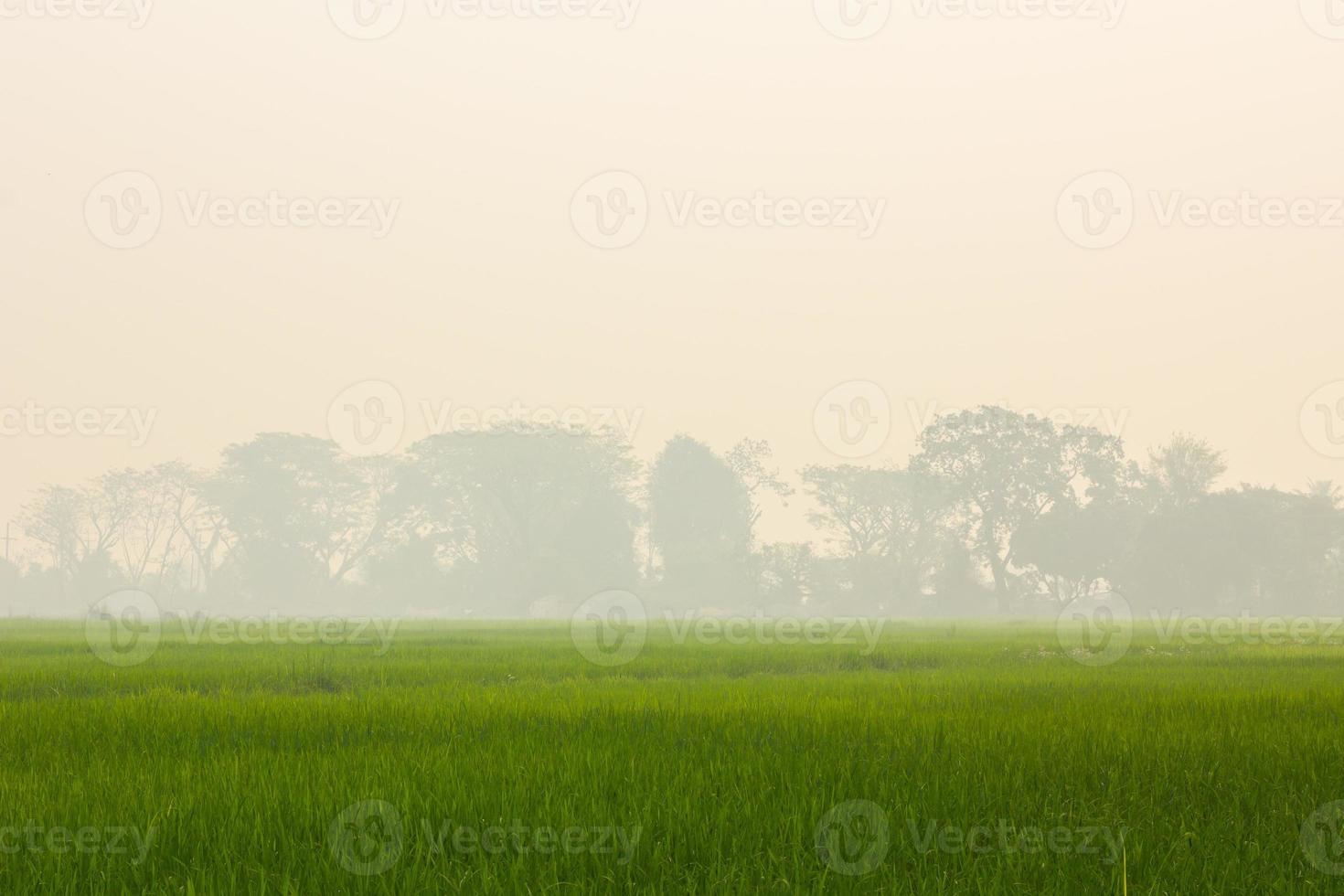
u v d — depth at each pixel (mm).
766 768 8781
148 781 8117
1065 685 16906
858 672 21781
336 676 18875
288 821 7059
